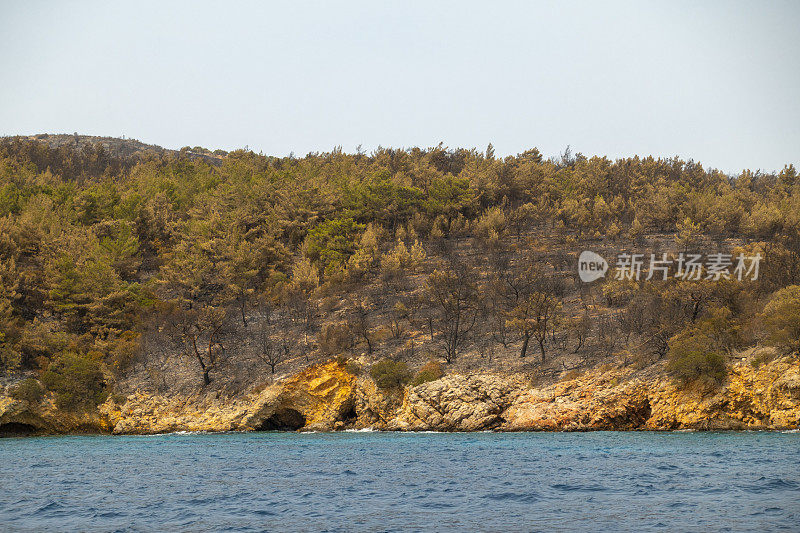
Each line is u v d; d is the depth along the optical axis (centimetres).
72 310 10650
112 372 9444
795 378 5866
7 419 8231
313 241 13212
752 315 7519
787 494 2866
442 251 13650
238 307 11806
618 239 13850
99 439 7569
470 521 2533
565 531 2330
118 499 3183
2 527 2578
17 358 9131
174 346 10006
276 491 3356
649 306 8656
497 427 7169
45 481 3859
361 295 11712
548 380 7725
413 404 7712
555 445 5319
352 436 7162
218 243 12731
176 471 4278
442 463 4362
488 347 9031
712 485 3130
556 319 9006
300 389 8569
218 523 2595
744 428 6028
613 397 6938
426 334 9719
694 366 6525
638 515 2545
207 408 8725
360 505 2919
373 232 13362
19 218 13175
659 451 4619
